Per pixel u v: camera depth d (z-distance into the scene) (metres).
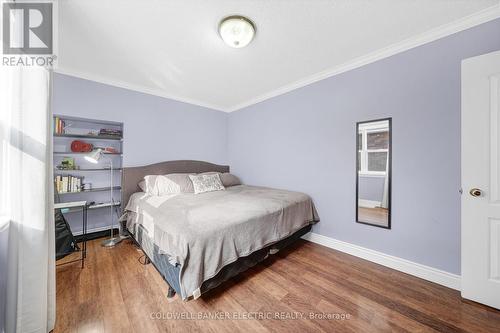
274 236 1.97
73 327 1.25
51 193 1.21
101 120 2.68
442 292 1.62
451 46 1.67
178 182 2.80
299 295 1.58
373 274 1.89
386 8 1.48
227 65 2.33
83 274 1.84
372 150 2.14
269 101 3.26
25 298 1.04
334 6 1.45
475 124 1.48
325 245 2.54
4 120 1.04
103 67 2.38
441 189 1.74
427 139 1.80
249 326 1.28
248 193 2.69
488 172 1.44
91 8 1.43
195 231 1.43
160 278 1.78
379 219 2.10
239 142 3.89
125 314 1.36
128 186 2.81
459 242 1.66
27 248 1.05
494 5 1.46
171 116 3.34
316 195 2.65
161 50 2.02
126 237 2.69
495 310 1.41
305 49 2.01
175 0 1.38
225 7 1.45
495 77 1.41
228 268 1.59
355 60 2.20
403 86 1.92
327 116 2.51
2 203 1.05
